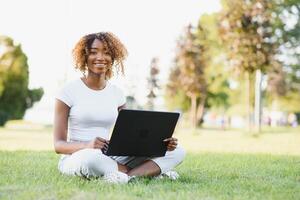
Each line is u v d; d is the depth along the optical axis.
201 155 8.82
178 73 39.28
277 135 21.50
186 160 7.50
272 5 22.55
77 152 4.76
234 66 21.98
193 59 30.98
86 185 4.41
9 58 34.19
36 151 8.99
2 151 8.73
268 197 4.15
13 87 34.16
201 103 43.28
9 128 26.17
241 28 21.72
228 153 9.55
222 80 37.12
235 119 49.06
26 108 36.66
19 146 11.39
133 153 4.78
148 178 4.93
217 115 50.38
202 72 31.25
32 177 4.96
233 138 18.89
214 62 32.34
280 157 8.55
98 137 4.78
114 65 5.21
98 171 4.70
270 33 21.92
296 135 21.16
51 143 13.13
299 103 42.59
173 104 43.94
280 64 27.45
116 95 5.22
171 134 4.88
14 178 4.84
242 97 40.22
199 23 31.33
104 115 5.04
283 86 33.41
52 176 4.95
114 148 4.66
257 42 21.55
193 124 31.70
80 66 5.11
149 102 52.09
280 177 5.64
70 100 5.00
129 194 4.09
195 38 31.11
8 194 3.98
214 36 30.70
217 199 3.96
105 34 5.07
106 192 4.12
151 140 4.77
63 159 5.07
